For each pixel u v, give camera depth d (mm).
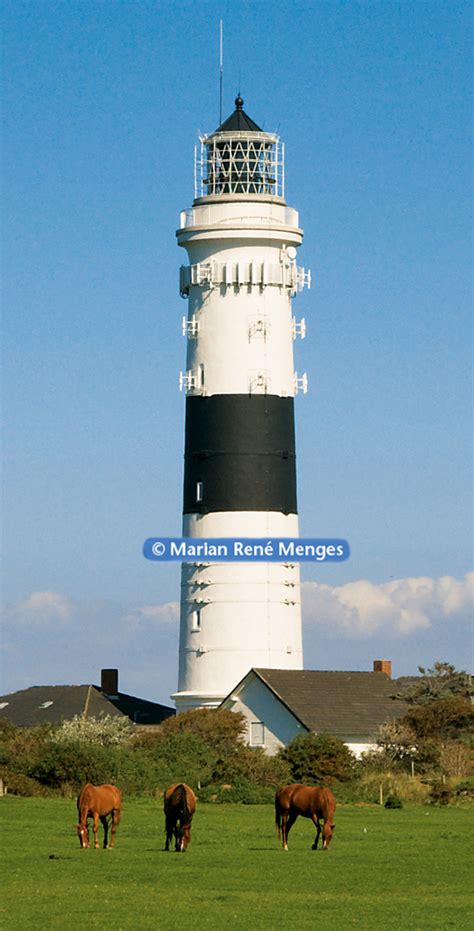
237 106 99562
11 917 38750
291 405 95938
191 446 95250
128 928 37375
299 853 51844
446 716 92062
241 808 73062
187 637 95938
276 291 95812
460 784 78500
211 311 95500
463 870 47875
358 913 39594
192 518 95062
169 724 90438
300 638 96500
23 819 64562
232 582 94688
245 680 93375
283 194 98000
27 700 122250
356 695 94750
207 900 41500
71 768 77938
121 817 65500
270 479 94312
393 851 52906
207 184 97812
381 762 87125
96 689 123500
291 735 91875
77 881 44844
